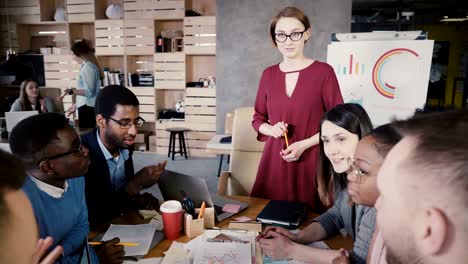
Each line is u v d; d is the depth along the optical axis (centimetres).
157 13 527
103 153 157
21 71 417
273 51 467
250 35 470
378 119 297
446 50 871
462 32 854
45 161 100
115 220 144
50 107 434
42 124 100
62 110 477
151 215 147
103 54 557
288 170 185
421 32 283
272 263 108
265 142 204
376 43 292
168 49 548
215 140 421
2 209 28
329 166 133
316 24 443
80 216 121
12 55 416
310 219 146
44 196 102
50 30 607
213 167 491
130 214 151
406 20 794
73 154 103
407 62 286
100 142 157
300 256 110
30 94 416
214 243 118
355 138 120
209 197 137
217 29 478
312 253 110
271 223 138
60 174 103
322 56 447
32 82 417
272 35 186
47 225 101
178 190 149
